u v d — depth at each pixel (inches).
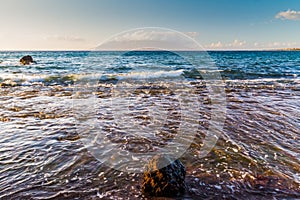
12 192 87.6
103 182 95.1
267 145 130.9
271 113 195.3
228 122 171.9
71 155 118.6
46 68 574.2
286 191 88.6
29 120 172.7
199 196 85.4
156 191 85.4
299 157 116.0
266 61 992.9
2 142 132.6
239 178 97.5
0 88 300.0
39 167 106.3
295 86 340.5
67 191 88.7
